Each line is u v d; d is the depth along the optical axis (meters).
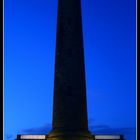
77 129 55.81
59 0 60.41
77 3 60.22
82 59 58.56
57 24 59.78
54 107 57.47
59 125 56.28
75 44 58.50
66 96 56.75
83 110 56.84
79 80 57.50
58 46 58.84
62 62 58.00
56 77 58.09
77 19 59.47
